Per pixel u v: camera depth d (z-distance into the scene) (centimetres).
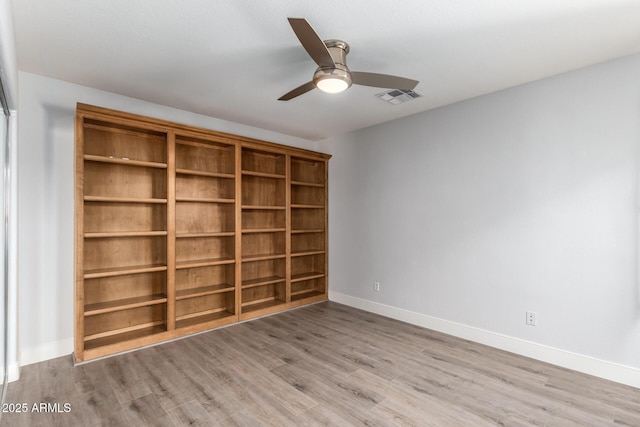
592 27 199
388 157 395
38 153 264
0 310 220
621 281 236
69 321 279
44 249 266
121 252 309
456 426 188
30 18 191
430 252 351
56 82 275
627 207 234
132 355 278
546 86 272
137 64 250
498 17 190
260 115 373
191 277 360
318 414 198
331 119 388
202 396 217
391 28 201
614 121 240
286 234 416
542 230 273
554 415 199
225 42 219
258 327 352
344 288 447
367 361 271
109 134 304
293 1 176
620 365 236
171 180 309
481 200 311
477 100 315
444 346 302
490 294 304
